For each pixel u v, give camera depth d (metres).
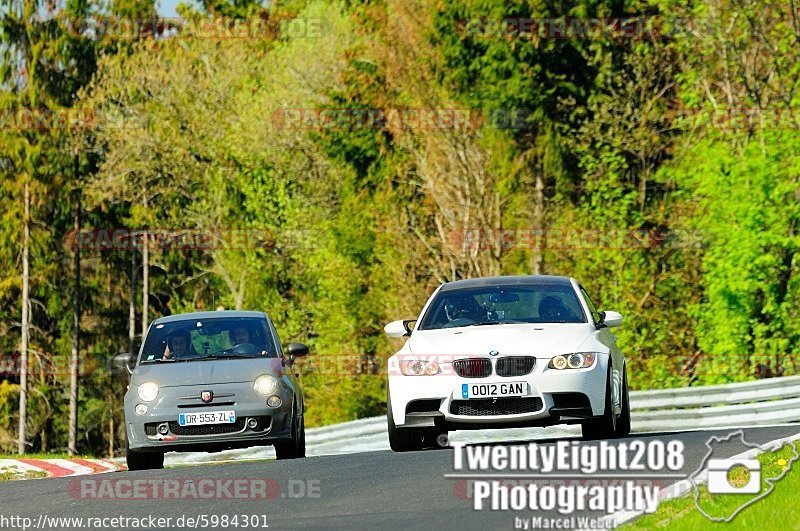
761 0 98.06
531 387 36.88
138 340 164.12
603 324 40.06
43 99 150.38
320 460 37.31
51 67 151.00
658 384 97.75
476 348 37.47
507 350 37.28
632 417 60.72
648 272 100.00
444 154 117.69
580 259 98.62
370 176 128.88
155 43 148.25
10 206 152.38
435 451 37.34
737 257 90.50
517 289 41.03
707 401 59.12
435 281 118.44
